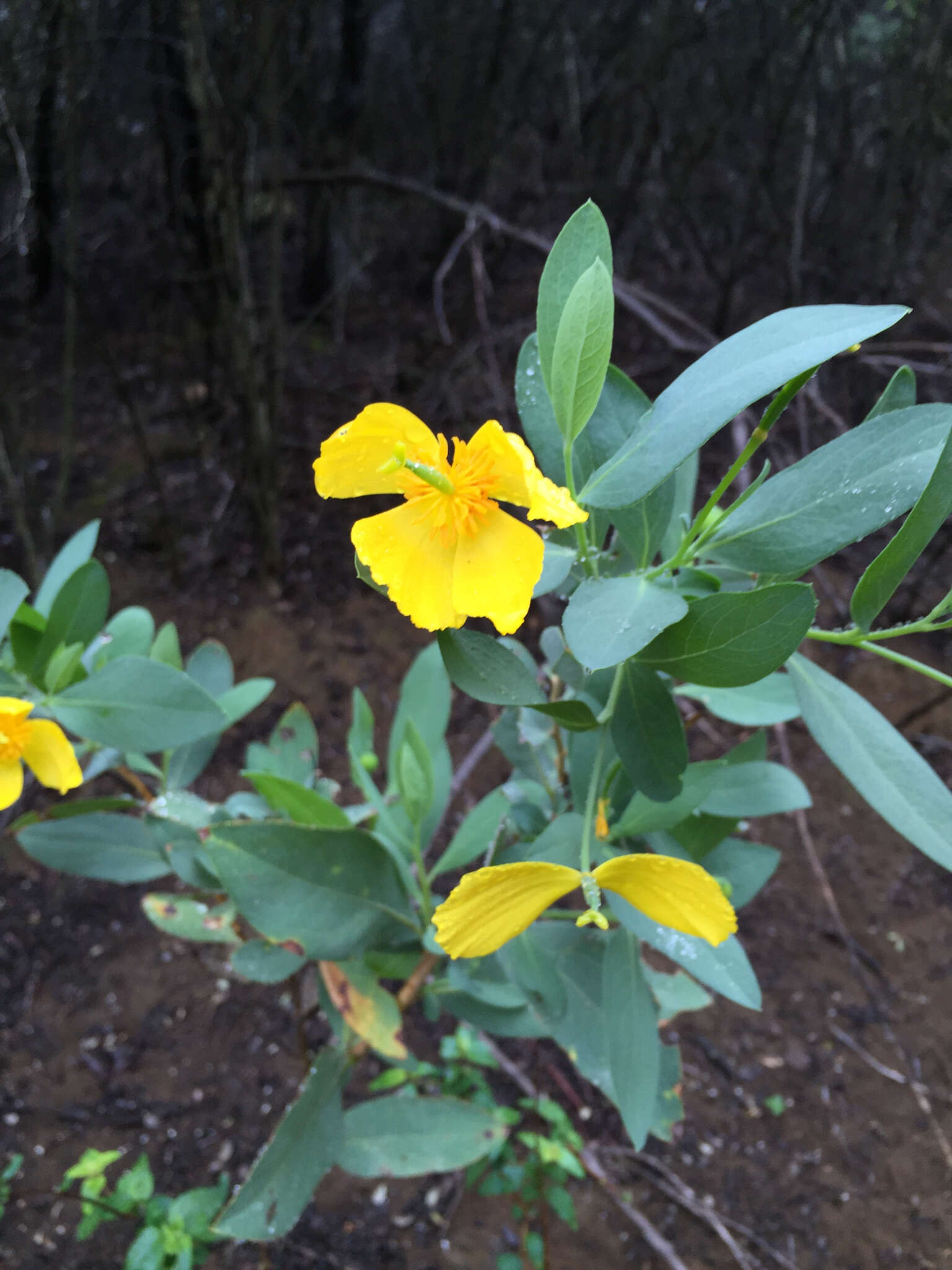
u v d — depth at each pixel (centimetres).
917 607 88
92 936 65
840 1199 55
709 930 20
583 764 28
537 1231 53
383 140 126
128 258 121
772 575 23
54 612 32
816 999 65
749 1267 52
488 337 84
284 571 91
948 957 68
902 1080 61
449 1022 62
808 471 21
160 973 64
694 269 125
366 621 88
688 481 29
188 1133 56
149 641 38
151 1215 50
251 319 78
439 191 115
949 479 20
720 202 120
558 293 20
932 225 105
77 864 38
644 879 20
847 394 95
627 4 110
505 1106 58
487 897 19
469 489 19
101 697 30
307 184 109
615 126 113
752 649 20
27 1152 55
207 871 36
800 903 70
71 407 81
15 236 87
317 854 30
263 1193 33
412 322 121
